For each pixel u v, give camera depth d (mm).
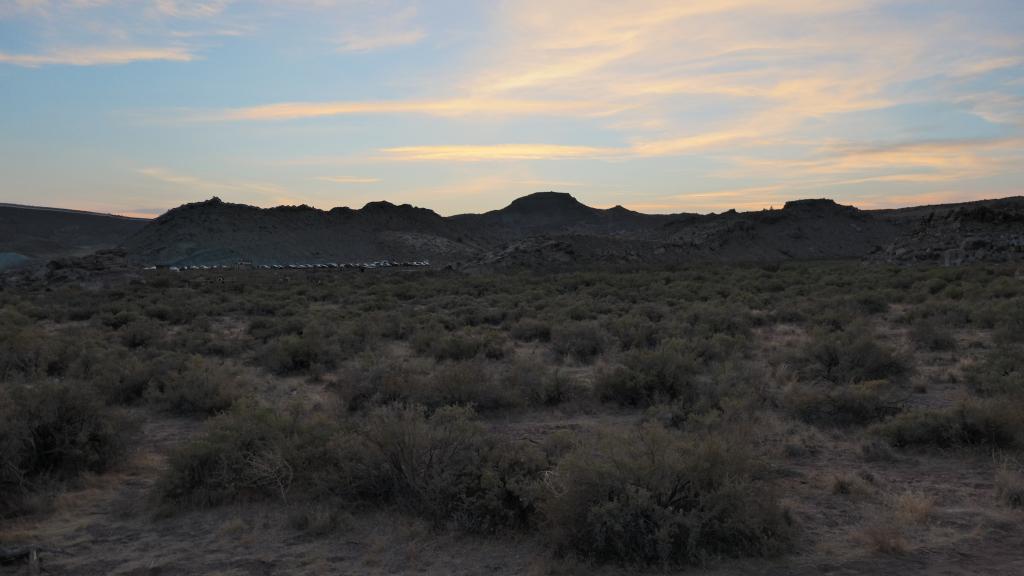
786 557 6535
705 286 50781
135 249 158375
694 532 6387
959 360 17875
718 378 14172
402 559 6676
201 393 13648
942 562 6402
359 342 22594
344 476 8312
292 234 173750
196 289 58156
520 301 40844
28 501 8109
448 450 7996
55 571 6520
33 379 16047
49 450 9211
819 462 9773
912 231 92250
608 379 13930
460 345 20141
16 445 8555
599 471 6652
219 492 8297
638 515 6516
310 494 8305
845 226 174375
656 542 6414
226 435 8891
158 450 10977
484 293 52875
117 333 26266
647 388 13742
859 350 15648
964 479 8898
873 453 9914
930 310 28156
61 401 9531
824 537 7043
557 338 21406
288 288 61031
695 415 11047
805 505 8016
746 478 6965
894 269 70438
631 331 21484
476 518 7301
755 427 10992
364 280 74375
